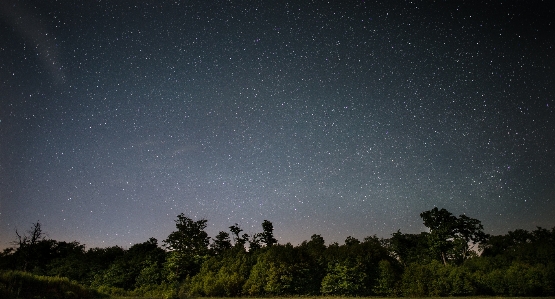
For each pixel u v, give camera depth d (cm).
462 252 5575
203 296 4431
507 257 4844
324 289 4462
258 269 4650
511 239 5675
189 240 5309
